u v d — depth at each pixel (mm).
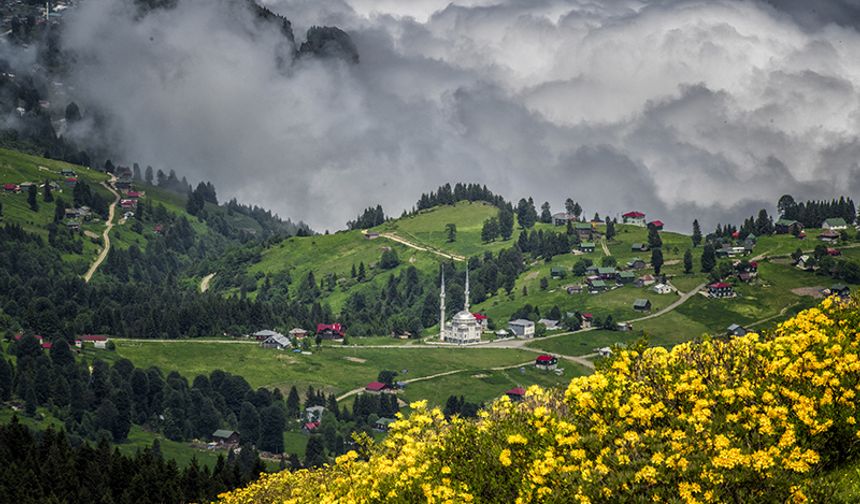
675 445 19797
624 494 19562
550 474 21125
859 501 18672
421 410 28484
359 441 30875
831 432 20906
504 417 25969
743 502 18625
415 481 24672
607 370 23703
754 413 20641
